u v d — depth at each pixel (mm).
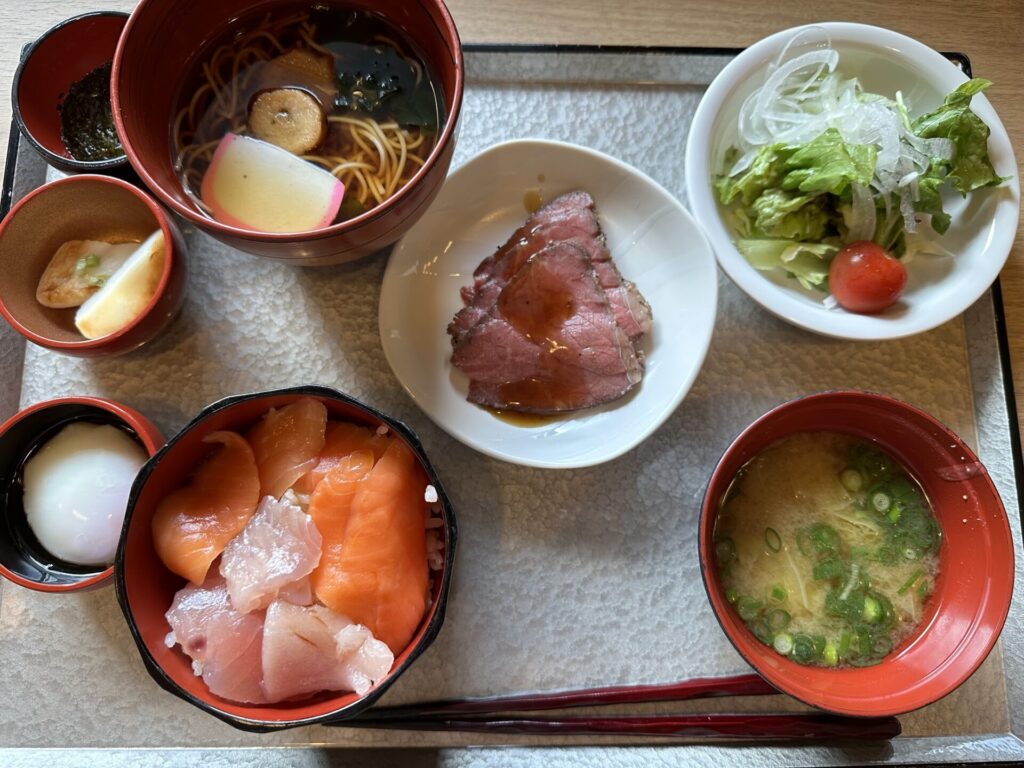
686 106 341
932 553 294
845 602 290
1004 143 302
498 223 329
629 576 299
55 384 311
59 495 282
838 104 318
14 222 283
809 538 299
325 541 266
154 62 258
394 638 260
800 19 349
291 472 273
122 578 247
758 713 290
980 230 302
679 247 312
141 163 240
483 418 308
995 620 268
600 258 314
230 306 316
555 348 304
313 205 274
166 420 308
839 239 320
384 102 286
